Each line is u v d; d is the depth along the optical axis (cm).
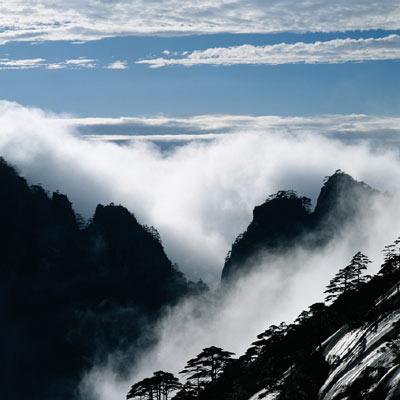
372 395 7769
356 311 11919
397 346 8500
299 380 9944
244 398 11594
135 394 12619
